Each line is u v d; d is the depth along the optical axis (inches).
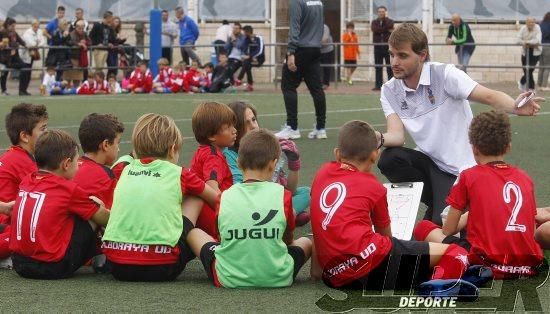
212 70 1007.6
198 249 250.2
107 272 263.1
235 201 243.6
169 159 257.4
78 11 1070.4
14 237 254.7
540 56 947.3
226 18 1193.4
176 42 1114.7
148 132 254.7
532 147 524.7
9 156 284.4
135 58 1058.7
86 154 271.6
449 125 297.6
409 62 295.0
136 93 991.0
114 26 1058.1
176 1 1194.0
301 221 311.0
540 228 265.4
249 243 240.5
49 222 252.8
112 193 267.3
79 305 227.0
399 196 279.9
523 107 284.8
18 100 891.4
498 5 1132.5
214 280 245.0
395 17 1149.7
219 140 278.4
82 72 1019.3
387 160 301.3
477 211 247.6
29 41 1064.8
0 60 987.3
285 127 573.3
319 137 571.2
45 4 1236.5
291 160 309.3
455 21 979.3
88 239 257.9
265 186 245.1
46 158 255.4
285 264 241.9
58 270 254.2
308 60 560.1
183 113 746.8
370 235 239.8
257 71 1162.6
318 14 558.3
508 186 247.4
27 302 229.9
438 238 259.1
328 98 876.0
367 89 1005.8
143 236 248.7
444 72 294.5
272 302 228.8
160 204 249.8
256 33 1188.5
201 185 256.7
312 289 241.8
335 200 242.1
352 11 1171.3
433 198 298.5
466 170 252.8
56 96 955.3
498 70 1071.0
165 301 230.2
